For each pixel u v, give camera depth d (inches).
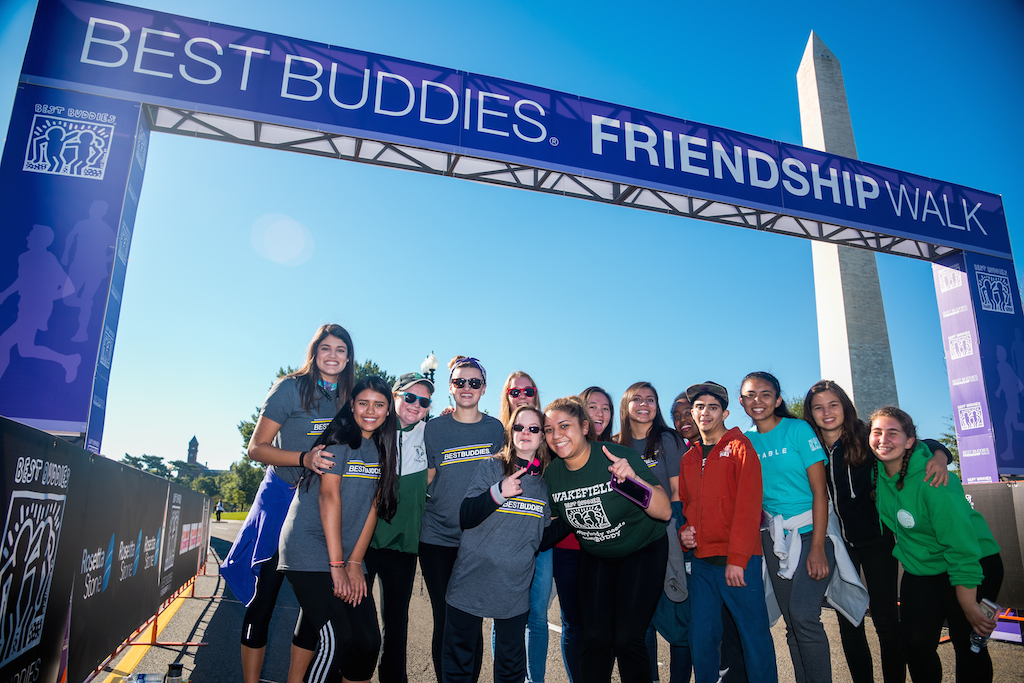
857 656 130.0
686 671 140.8
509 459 125.4
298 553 109.7
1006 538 186.5
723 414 140.5
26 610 100.2
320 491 111.3
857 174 329.7
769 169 309.7
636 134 288.4
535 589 141.9
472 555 119.0
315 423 132.8
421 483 135.3
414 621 259.6
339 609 109.2
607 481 120.7
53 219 198.7
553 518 133.5
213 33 232.5
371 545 129.0
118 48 219.1
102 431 199.9
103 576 146.4
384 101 250.5
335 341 135.0
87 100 211.8
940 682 127.5
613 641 119.3
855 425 143.4
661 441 153.0
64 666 122.1
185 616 251.1
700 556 129.6
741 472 127.3
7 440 89.7
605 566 124.7
